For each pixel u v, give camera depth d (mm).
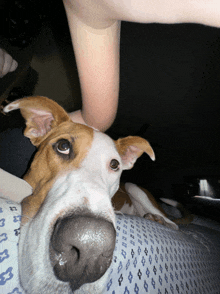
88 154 242
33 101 277
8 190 194
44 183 213
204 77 687
